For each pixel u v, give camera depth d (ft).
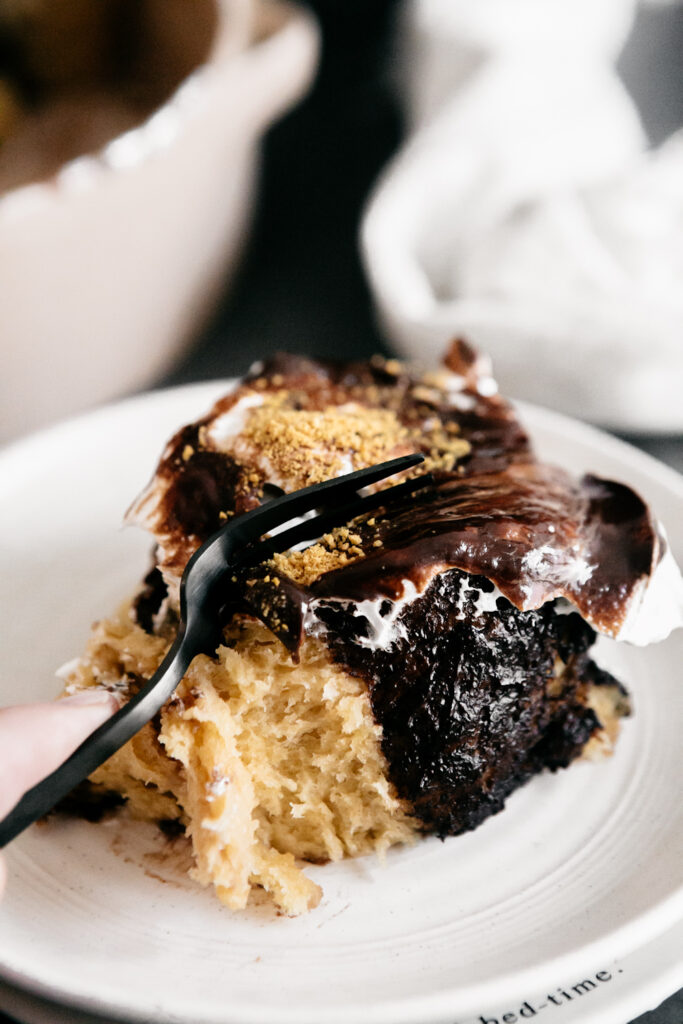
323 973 0.84
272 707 0.93
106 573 1.13
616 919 0.85
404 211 1.49
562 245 1.44
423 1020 0.80
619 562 0.91
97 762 0.81
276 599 0.86
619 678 1.03
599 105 1.73
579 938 0.84
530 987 0.81
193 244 1.49
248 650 0.92
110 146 1.34
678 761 0.96
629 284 1.42
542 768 0.98
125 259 1.40
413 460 0.90
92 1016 0.82
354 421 0.98
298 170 1.94
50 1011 0.83
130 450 1.22
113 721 0.82
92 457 1.21
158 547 0.98
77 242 1.34
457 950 0.86
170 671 0.85
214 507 0.93
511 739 0.94
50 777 0.80
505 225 1.49
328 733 0.93
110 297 1.41
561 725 0.97
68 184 1.30
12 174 1.63
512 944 0.85
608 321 1.32
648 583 0.90
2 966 0.82
